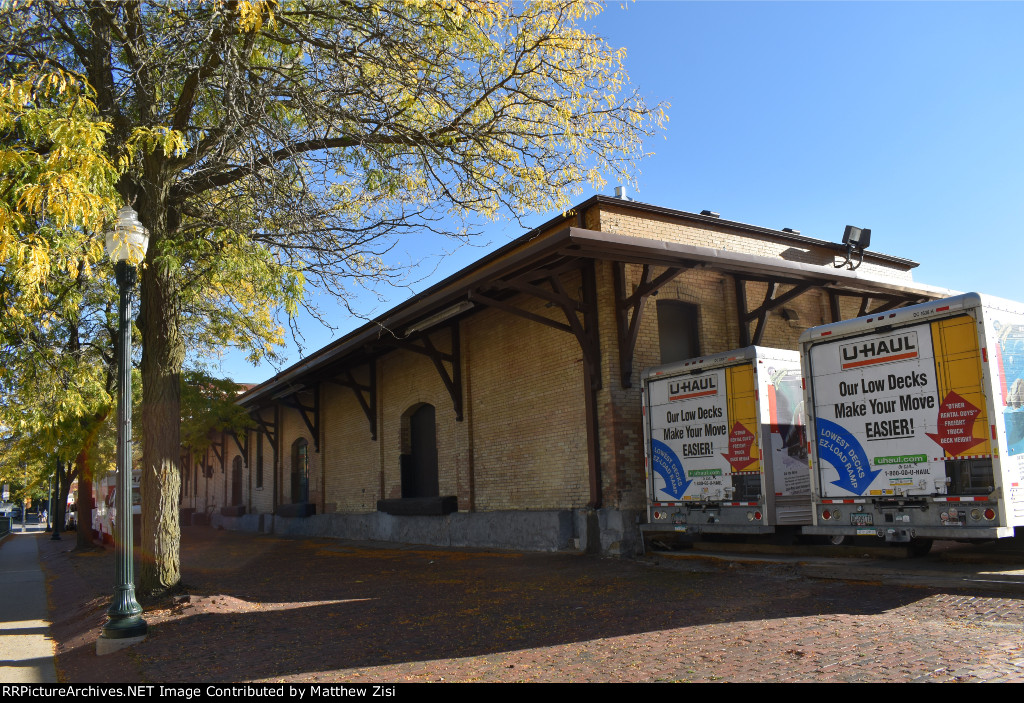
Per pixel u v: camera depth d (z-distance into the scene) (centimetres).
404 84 984
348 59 982
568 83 1024
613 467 1251
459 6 920
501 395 1566
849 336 930
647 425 1237
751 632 649
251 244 1005
